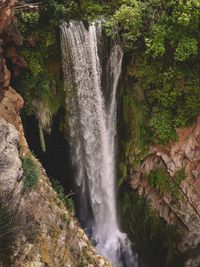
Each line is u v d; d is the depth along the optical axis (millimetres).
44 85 15383
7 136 11227
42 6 15211
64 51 15500
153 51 15750
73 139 16844
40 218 11852
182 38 15281
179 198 17062
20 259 10609
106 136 17406
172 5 15289
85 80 16078
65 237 12688
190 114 16391
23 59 14625
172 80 16188
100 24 15773
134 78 16750
